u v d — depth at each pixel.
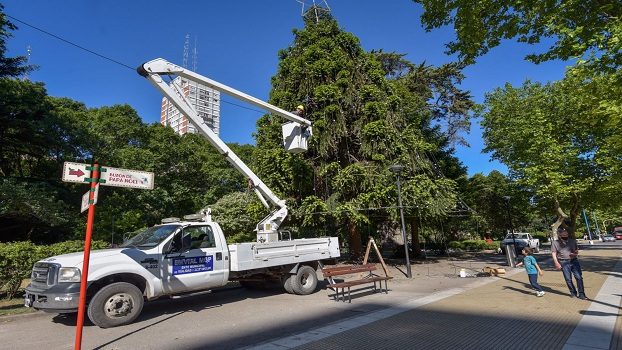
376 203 16.89
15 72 20.72
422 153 20.03
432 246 30.77
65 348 6.04
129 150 29.69
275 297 10.59
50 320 8.23
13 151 21.58
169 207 30.02
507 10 12.11
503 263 19.78
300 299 10.16
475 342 5.62
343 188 17.17
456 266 18.58
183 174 34.94
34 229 19.34
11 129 20.30
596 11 10.12
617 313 7.18
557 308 7.87
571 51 10.91
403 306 8.64
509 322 6.79
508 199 25.28
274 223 11.84
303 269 11.06
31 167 23.75
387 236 28.69
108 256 7.61
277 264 10.41
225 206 25.88
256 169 19.06
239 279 10.69
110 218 20.55
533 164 20.91
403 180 17.83
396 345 5.59
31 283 7.72
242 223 25.17
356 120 18.95
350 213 16.61
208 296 11.07
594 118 12.26
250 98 10.91
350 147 19.70
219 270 9.30
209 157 39.94
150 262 8.12
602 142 19.53
